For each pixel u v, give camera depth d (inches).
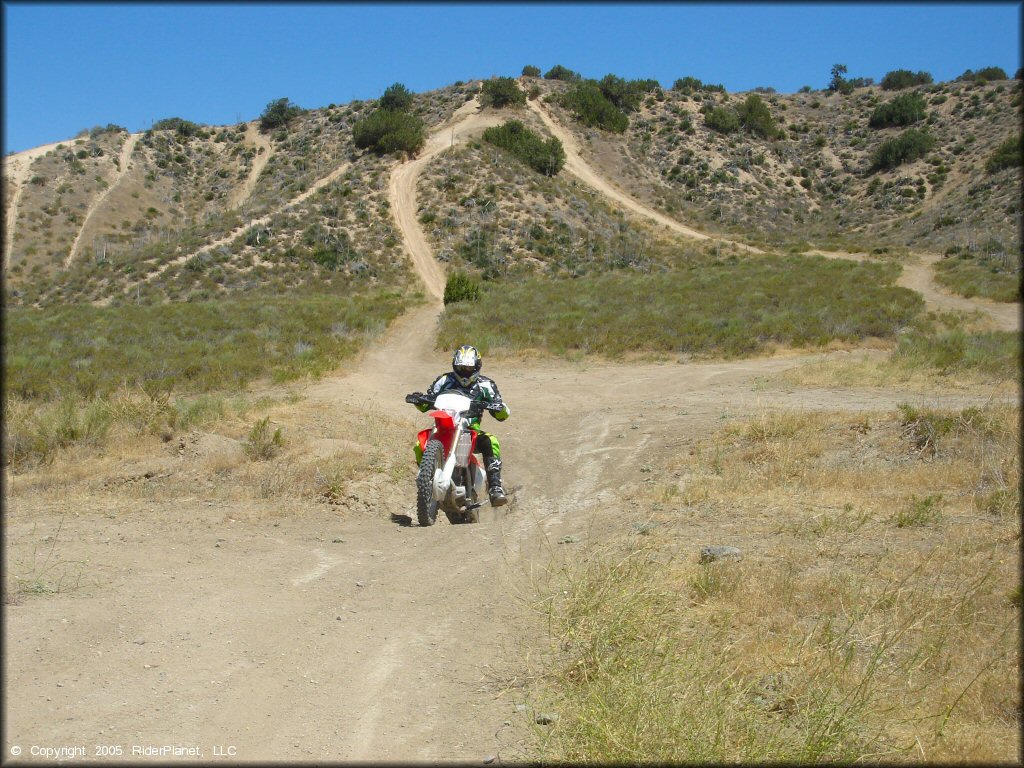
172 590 225.5
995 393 577.3
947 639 179.6
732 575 218.4
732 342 1003.3
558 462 436.5
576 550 263.4
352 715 159.0
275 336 1134.4
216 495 361.1
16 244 3309.5
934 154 4062.5
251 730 151.3
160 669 174.1
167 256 2583.7
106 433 451.2
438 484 285.1
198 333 1228.5
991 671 165.6
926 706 156.0
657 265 2738.7
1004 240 2628.0
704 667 167.3
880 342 1037.2
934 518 273.9
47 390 716.0
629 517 306.7
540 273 2608.3
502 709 161.9
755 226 3636.8
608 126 4606.3
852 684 162.2
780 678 167.3
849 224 3688.5
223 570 249.4
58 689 161.9
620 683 161.3
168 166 4293.8
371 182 3341.5
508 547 273.0
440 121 4485.7
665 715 148.7
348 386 802.2
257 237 2694.4
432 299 2011.6
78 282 2472.9
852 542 253.4
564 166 4040.4
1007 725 149.1
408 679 174.7
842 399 592.1
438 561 259.1
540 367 943.0
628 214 3528.5
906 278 2017.7
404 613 213.0
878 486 328.5
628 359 973.2
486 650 189.3
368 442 468.8
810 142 4746.6
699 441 432.5
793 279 1817.2
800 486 334.3
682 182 4133.9
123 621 199.2
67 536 285.1
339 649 189.3
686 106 5014.8
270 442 433.4
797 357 963.3
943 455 363.6
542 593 220.2
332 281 2442.2
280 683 171.2
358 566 256.8
